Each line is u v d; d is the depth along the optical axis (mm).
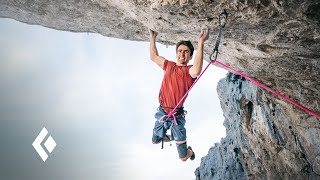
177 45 4996
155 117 5289
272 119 12859
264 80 9523
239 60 8648
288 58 7395
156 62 5273
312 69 7633
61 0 8125
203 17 5555
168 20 5996
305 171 12039
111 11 8016
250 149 15555
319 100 8898
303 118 10273
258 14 5180
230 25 5793
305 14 5039
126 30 9148
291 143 12180
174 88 4988
